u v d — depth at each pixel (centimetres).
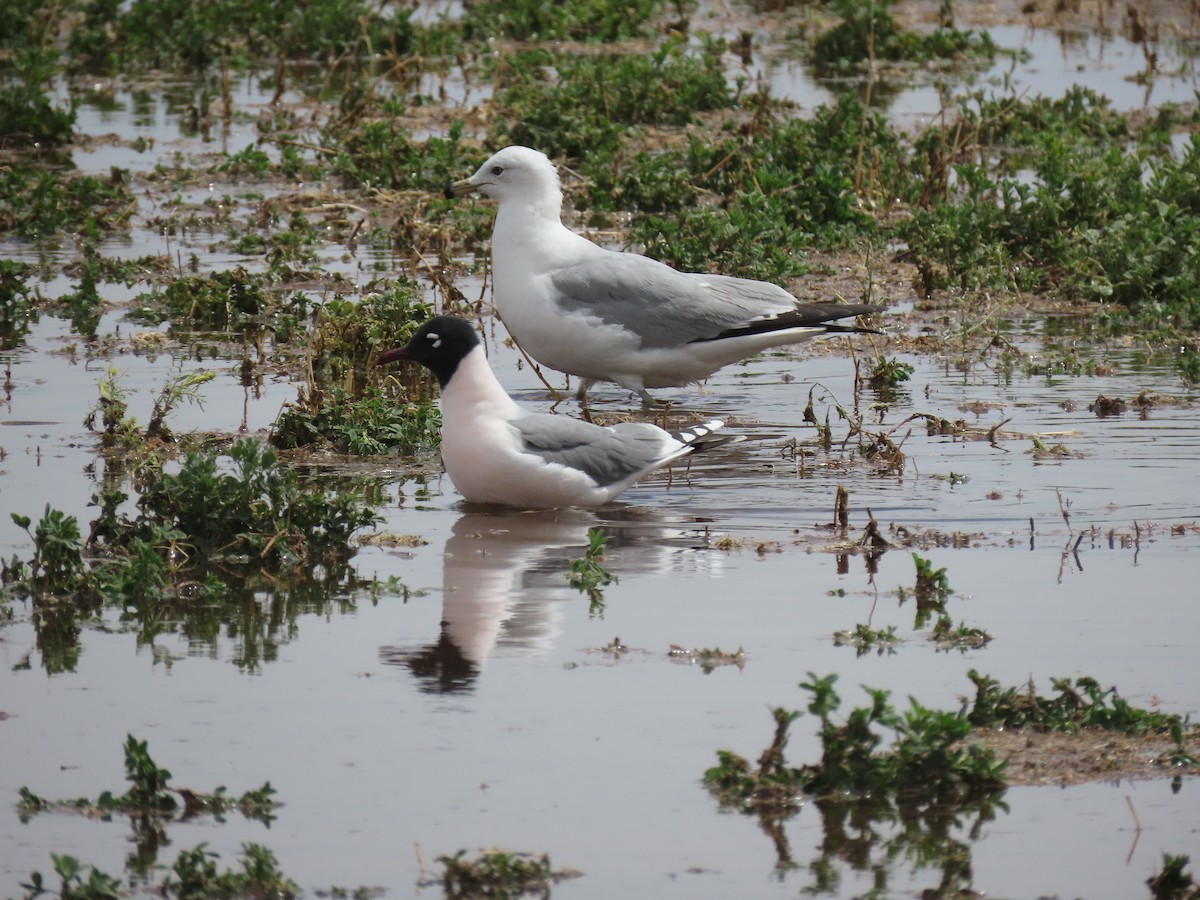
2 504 1298
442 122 2883
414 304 1856
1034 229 2169
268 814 853
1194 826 846
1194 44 3562
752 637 1066
